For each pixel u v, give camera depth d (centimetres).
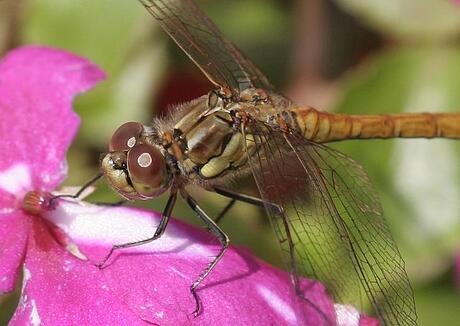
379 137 29
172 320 25
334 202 26
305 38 30
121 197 26
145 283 25
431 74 30
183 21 27
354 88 29
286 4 32
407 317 26
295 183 26
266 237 28
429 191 29
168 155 26
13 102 27
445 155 29
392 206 29
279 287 26
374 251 26
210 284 25
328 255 26
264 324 25
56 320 25
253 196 27
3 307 27
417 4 30
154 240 26
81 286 25
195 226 26
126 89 29
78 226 26
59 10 29
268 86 28
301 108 28
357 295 26
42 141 26
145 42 29
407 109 30
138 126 26
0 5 29
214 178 27
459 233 29
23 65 27
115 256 26
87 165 29
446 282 29
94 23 29
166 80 30
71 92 27
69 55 27
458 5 30
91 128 29
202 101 27
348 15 30
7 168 26
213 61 27
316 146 27
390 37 30
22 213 26
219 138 26
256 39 32
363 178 27
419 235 29
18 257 25
